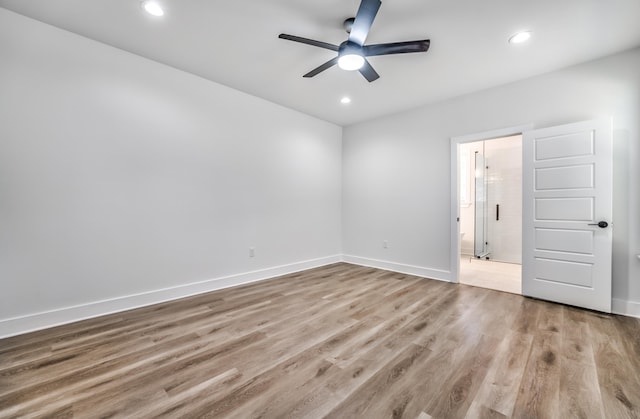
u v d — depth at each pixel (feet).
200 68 10.10
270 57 9.32
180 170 10.30
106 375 5.58
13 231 7.30
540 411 4.63
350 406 4.77
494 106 11.26
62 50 7.93
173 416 4.52
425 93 11.96
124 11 7.13
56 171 7.87
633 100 8.67
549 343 6.90
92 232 8.46
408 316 8.61
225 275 11.64
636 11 6.86
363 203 15.97
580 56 9.01
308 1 6.69
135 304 9.25
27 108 7.45
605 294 8.84
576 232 9.34
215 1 6.71
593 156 9.00
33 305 7.56
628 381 5.40
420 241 13.56
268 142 13.14
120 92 8.93
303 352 6.51
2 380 5.38
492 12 6.95
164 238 9.92
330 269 14.98
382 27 7.54
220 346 6.77
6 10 7.17
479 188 18.42
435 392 5.12
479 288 11.54
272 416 4.53
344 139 16.99
